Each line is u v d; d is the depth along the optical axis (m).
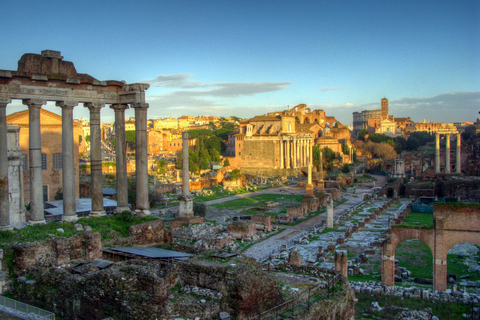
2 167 36.59
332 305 29.61
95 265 31.33
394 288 45.38
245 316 25.59
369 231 80.44
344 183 165.12
